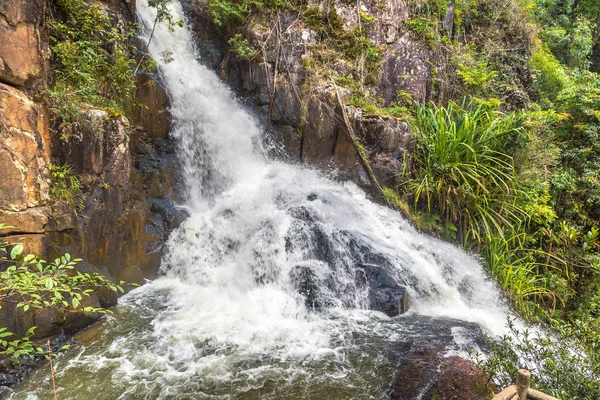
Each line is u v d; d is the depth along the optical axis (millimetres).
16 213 3631
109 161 4625
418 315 5031
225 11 7211
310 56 7297
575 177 6805
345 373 3695
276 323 4594
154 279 5418
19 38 3631
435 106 7406
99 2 5180
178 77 6637
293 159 7238
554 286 6062
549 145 6816
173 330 4305
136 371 3648
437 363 3773
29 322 3672
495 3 8930
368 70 7520
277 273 5234
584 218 6605
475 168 6254
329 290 5094
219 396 3365
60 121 4113
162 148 6023
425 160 6797
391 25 7699
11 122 3600
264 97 7262
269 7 7344
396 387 3465
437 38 7875
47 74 4102
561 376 2896
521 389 2479
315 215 6008
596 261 5840
